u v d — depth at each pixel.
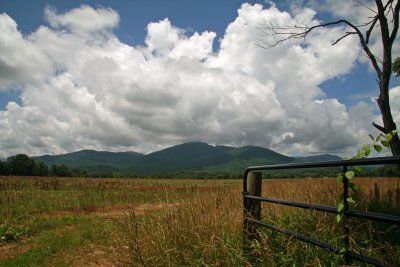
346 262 2.72
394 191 7.93
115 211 15.85
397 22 7.62
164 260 4.41
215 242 4.36
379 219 2.20
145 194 24.86
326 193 6.95
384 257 3.42
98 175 114.56
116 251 5.64
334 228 4.02
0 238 9.49
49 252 7.95
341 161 2.46
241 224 4.80
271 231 4.21
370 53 8.13
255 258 3.91
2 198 21.39
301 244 3.81
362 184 10.99
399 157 1.96
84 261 6.99
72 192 29.47
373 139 2.68
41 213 15.28
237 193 6.99
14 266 7.00
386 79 7.74
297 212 5.23
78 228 10.93
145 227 5.43
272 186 9.84
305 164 2.94
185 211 5.35
